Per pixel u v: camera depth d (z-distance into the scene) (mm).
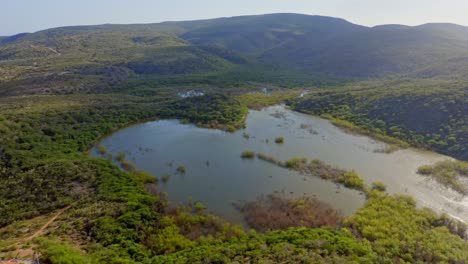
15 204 40062
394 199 41719
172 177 51469
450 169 50750
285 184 48312
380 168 53125
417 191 45062
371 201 41281
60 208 39344
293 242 31469
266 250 29891
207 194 45625
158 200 42250
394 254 29969
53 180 45625
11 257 26203
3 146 55031
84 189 44219
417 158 57094
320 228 35594
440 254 29438
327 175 50125
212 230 35969
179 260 28844
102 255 29219
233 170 53875
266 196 44656
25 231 33375
